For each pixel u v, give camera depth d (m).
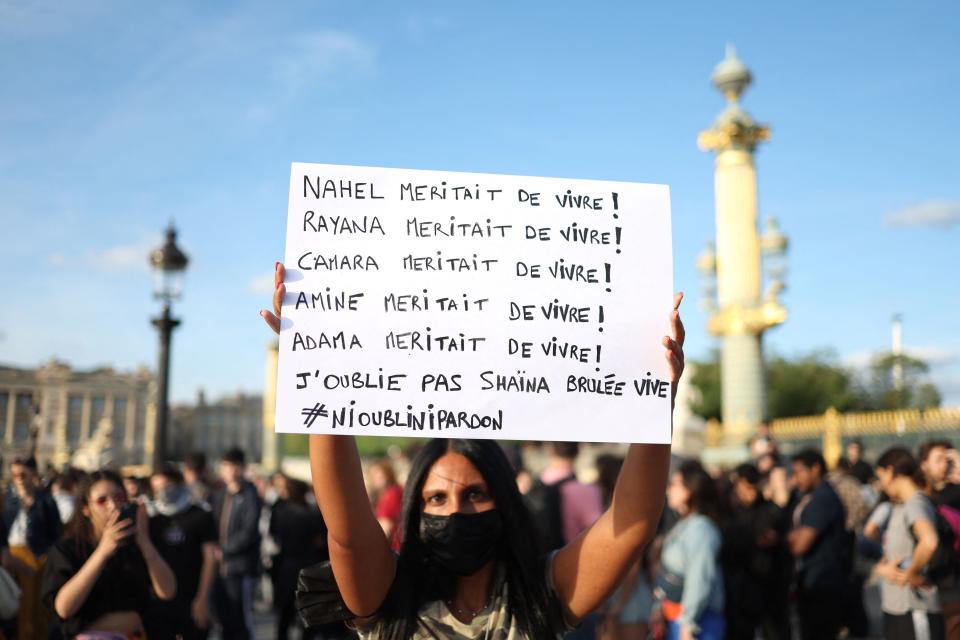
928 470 6.38
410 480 2.51
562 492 6.23
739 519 6.47
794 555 7.24
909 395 46.59
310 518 9.38
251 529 9.52
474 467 2.48
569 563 2.49
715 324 28.23
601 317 2.53
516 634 2.39
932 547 5.42
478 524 2.42
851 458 12.02
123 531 4.35
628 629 6.13
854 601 7.20
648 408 2.48
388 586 2.44
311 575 2.48
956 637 5.51
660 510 2.44
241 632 9.38
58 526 7.96
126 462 72.81
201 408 120.88
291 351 2.38
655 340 2.54
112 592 4.44
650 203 2.65
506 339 2.48
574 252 2.58
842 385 48.56
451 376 2.43
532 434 2.42
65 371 68.44
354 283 2.47
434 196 2.57
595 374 2.49
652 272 2.59
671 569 5.82
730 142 28.56
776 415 47.22
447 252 2.53
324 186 2.53
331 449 2.33
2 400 48.38
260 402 125.19
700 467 6.08
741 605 6.25
